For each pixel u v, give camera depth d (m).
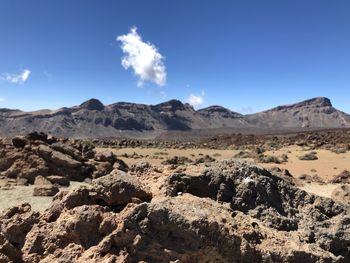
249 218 13.96
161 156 63.28
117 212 13.20
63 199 13.46
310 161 57.62
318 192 32.12
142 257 11.58
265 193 15.19
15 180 32.41
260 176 15.53
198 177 15.17
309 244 13.62
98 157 40.22
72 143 45.22
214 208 13.48
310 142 87.25
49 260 11.47
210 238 11.97
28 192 29.12
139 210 11.88
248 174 15.56
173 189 14.57
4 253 11.70
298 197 15.73
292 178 38.06
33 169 33.59
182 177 14.91
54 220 13.05
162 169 17.52
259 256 12.27
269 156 59.12
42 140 40.47
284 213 15.07
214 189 15.14
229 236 12.09
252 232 12.82
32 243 12.08
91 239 11.98
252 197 14.98
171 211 12.00
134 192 13.65
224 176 15.32
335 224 14.72
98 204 13.51
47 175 34.09
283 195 15.59
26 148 35.81
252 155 63.34
